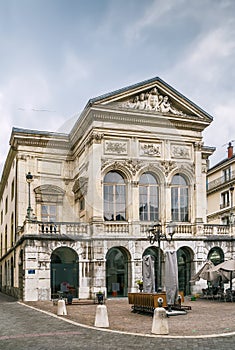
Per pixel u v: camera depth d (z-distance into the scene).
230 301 25.69
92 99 27.59
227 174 49.53
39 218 32.00
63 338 12.92
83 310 21.27
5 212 44.25
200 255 31.17
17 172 33.44
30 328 15.13
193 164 32.28
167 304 18.86
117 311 20.33
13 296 34.66
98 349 11.30
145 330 14.15
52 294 28.80
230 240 32.34
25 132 33.47
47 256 28.22
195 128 32.31
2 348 11.66
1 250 48.66
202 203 33.06
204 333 13.58
